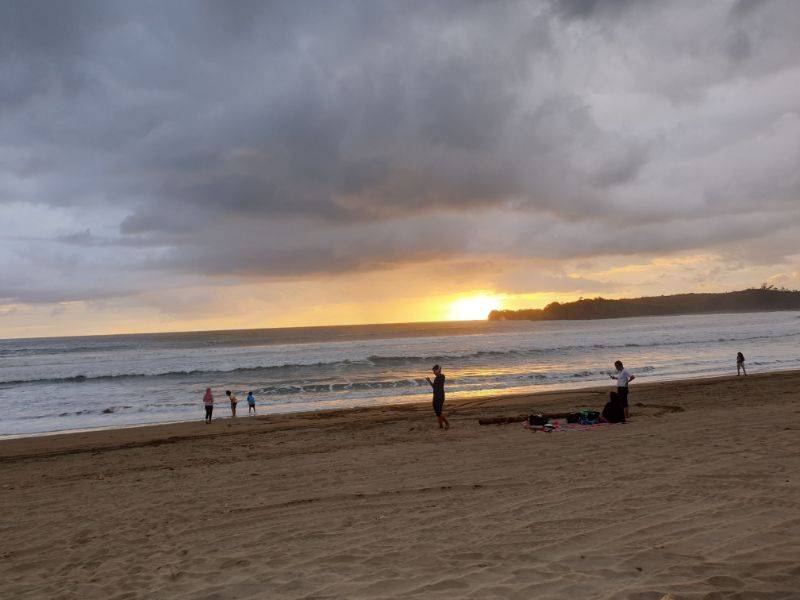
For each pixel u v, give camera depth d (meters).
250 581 4.15
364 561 4.37
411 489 7.10
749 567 3.65
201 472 9.94
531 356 48.94
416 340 88.12
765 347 48.56
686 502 5.41
